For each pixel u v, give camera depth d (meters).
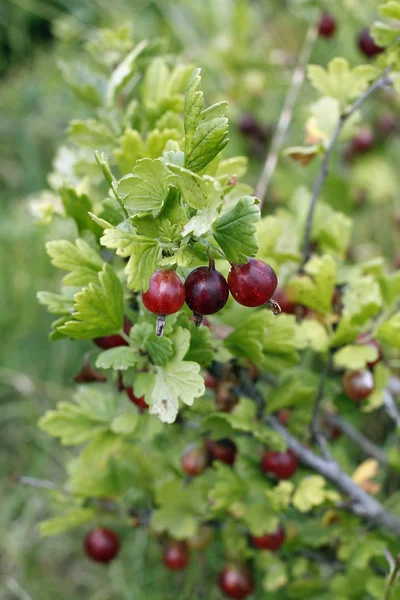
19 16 1.15
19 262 0.90
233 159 0.49
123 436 0.53
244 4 0.86
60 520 0.58
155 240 0.43
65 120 0.99
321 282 0.53
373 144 0.82
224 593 0.61
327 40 0.78
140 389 0.47
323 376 0.54
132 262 0.43
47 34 1.23
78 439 0.53
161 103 0.53
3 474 0.81
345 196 0.78
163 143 0.50
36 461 0.79
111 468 0.59
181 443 0.63
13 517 0.79
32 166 1.01
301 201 0.60
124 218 0.46
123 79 0.56
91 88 0.56
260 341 0.52
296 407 0.57
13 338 0.87
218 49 0.86
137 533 0.72
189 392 0.46
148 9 1.06
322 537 0.59
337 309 0.56
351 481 0.56
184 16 0.98
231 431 0.53
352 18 0.78
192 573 0.70
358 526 0.59
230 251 0.43
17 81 1.11
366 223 0.89
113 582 0.72
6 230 0.92
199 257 0.45
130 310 0.50
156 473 0.60
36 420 0.82
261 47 0.91
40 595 0.74
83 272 0.48
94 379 0.53
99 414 0.54
